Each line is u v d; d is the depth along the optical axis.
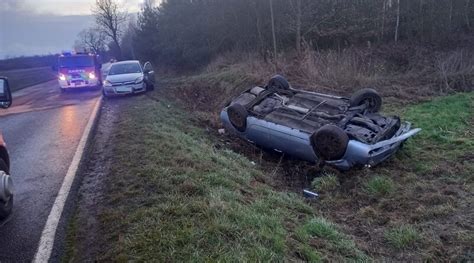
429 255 3.88
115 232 3.78
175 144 6.82
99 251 3.52
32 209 4.55
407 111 9.52
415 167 6.25
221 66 20.77
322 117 6.86
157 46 34.81
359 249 4.09
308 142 6.45
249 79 13.88
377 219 4.82
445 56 14.53
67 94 17.27
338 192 5.75
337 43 19.33
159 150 6.38
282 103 7.67
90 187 5.11
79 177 5.50
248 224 3.91
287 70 13.95
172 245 3.42
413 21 19.25
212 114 11.29
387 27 19.53
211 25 26.22
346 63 13.38
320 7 19.72
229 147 8.28
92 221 4.11
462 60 13.62
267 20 21.83
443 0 18.61
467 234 4.17
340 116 6.75
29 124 10.27
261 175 6.36
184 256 3.29
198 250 3.37
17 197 4.94
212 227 3.67
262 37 21.95
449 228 4.37
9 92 4.31
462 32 17.97
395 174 6.07
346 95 11.59
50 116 11.33
